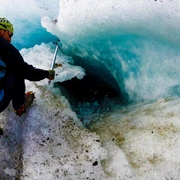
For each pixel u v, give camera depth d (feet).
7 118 7.55
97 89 11.36
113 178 6.82
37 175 6.75
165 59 8.82
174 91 8.96
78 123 8.26
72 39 9.60
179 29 7.91
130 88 9.77
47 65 9.48
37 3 10.07
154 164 7.08
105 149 7.56
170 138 7.62
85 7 8.63
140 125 8.40
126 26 8.46
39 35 10.98
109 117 9.31
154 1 7.95
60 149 7.38
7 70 6.70
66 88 11.21
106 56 9.87
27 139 7.45
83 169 6.93
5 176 6.66
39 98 8.32
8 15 10.43
